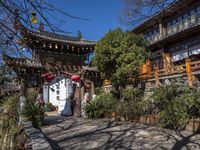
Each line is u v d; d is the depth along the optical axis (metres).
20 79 4.61
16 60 3.75
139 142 8.66
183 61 18.44
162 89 12.44
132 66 15.58
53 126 13.23
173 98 11.67
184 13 18.55
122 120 14.93
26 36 3.09
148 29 22.48
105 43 16.33
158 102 12.55
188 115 10.74
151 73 17.34
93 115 16.55
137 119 13.95
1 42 3.24
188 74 13.51
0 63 4.07
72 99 19.72
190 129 10.42
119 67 16.05
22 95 12.95
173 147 7.76
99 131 11.24
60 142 9.05
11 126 6.79
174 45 19.58
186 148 7.55
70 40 17.17
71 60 17.12
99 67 16.75
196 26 15.32
